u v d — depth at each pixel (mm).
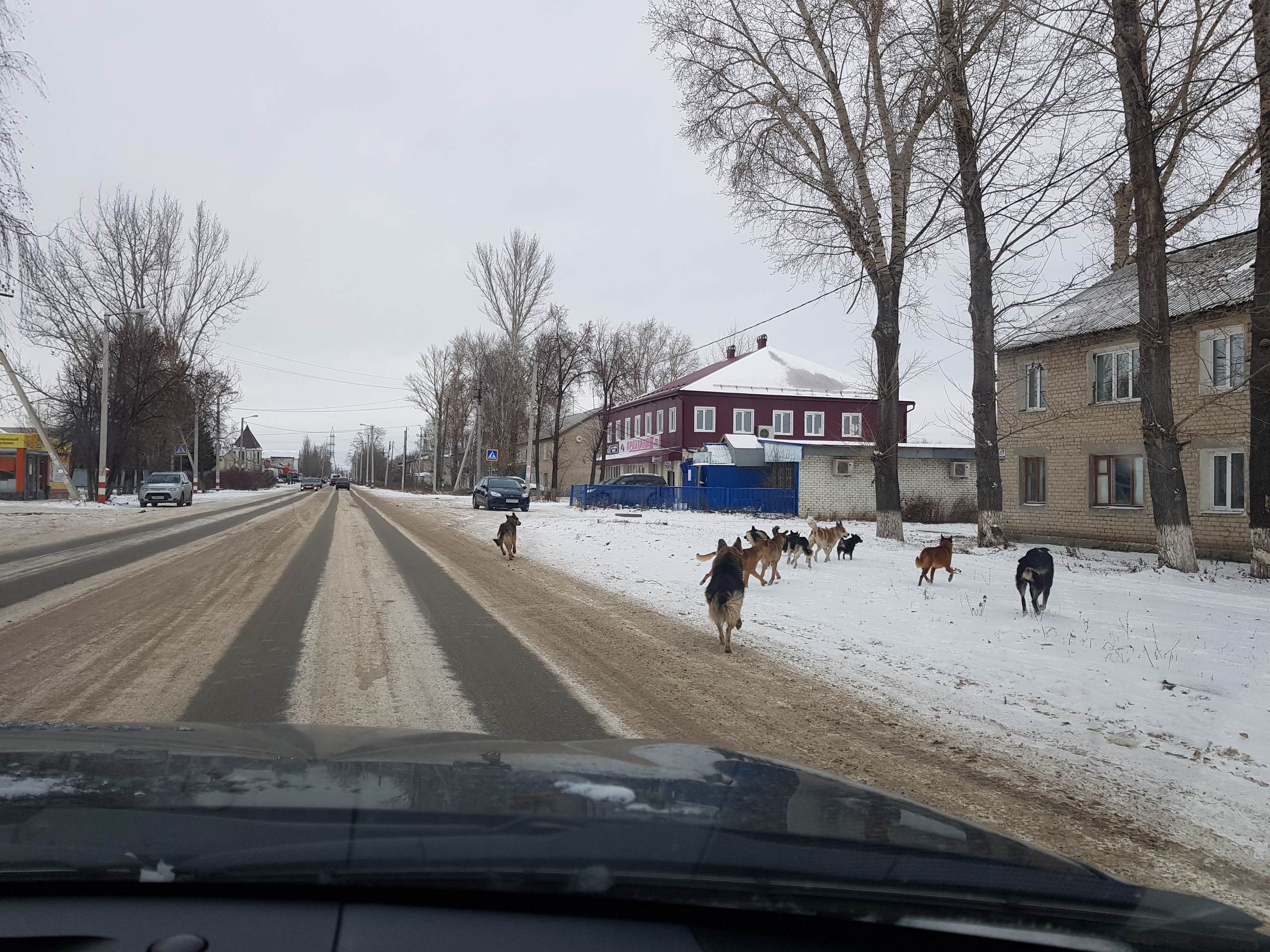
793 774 2266
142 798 1571
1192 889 3057
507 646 7348
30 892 1242
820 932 1409
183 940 1154
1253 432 12797
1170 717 5367
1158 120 13016
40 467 37531
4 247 12578
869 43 16453
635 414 53219
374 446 133375
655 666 6703
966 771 4348
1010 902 1526
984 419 16906
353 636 7625
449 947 1233
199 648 6941
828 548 14320
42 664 6270
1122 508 18438
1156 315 13516
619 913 1361
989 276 16266
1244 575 13453
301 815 1494
